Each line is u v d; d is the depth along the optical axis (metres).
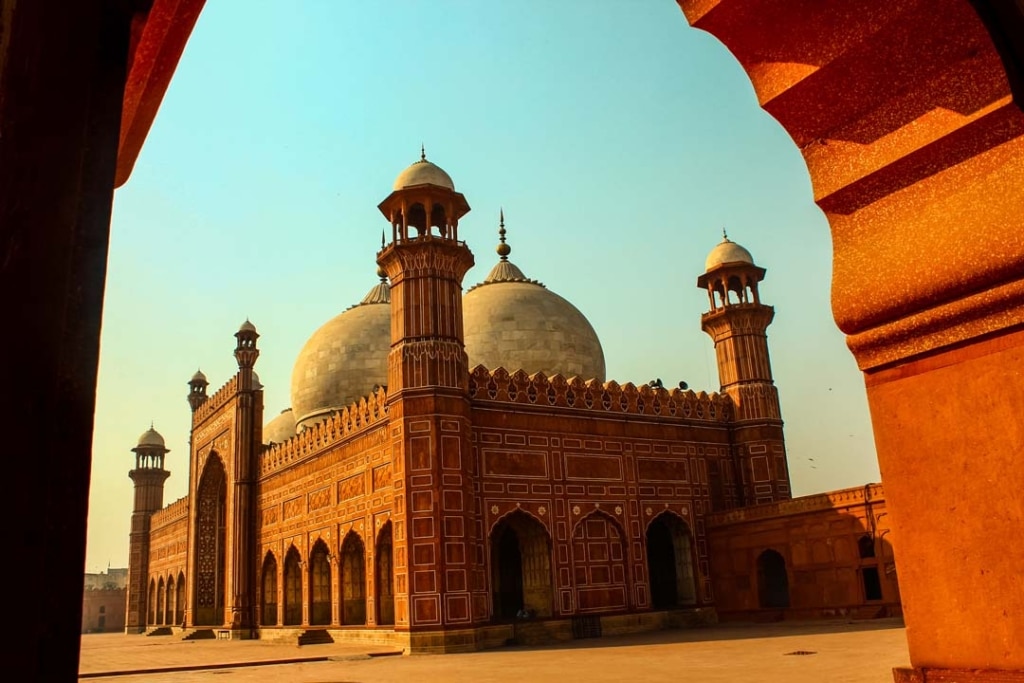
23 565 0.55
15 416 0.56
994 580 1.47
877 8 1.55
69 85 0.64
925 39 1.54
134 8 0.80
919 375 1.63
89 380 0.63
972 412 1.54
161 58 1.33
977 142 1.54
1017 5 1.41
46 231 0.60
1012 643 1.43
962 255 1.52
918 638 1.57
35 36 0.62
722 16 1.71
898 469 1.65
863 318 1.71
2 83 0.59
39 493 0.56
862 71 1.65
